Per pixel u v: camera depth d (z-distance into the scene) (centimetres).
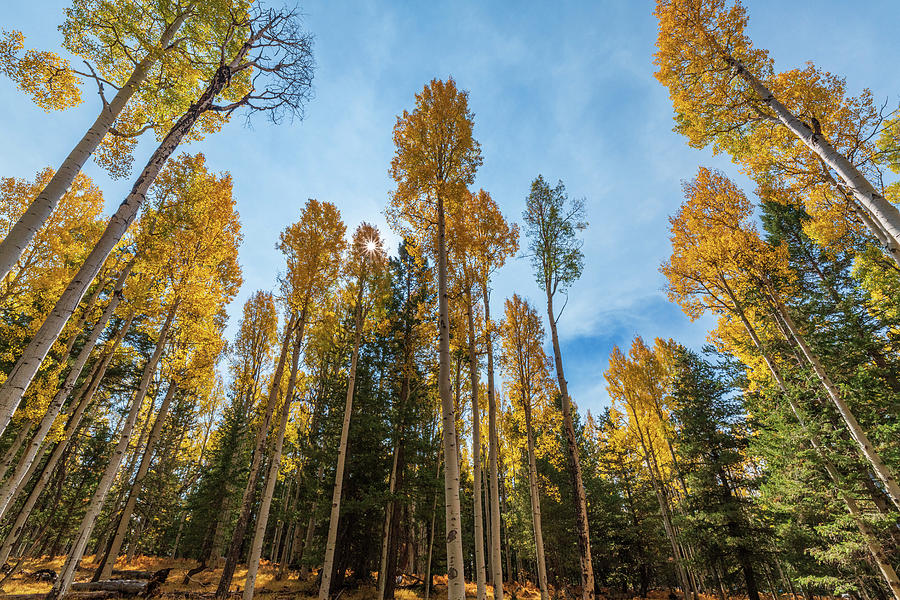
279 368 1091
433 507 1611
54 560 1831
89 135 558
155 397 1777
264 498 927
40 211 471
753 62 871
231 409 2083
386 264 1391
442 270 774
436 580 2138
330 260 1244
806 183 995
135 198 559
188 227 1159
